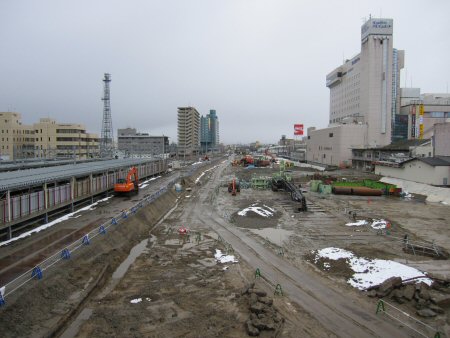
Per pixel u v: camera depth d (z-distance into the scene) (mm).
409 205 52156
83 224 33781
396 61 113812
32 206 31734
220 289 22984
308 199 57281
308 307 20438
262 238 34812
